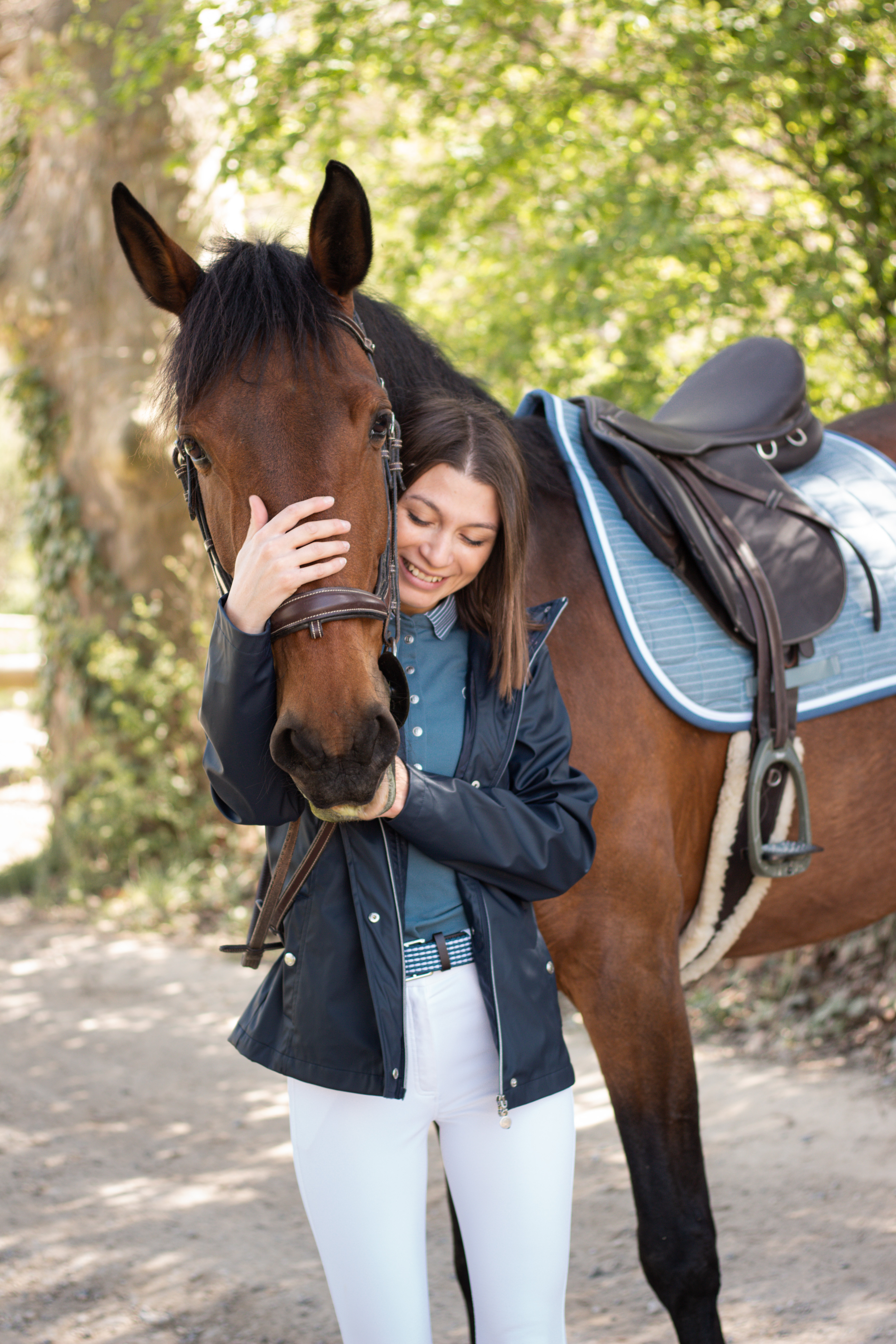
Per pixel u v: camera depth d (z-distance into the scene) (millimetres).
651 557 1741
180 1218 2547
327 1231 1271
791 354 2057
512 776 1359
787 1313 1992
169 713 5645
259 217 6039
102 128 5738
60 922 5230
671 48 3863
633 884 1607
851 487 2020
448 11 3932
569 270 3934
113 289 5844
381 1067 1242
